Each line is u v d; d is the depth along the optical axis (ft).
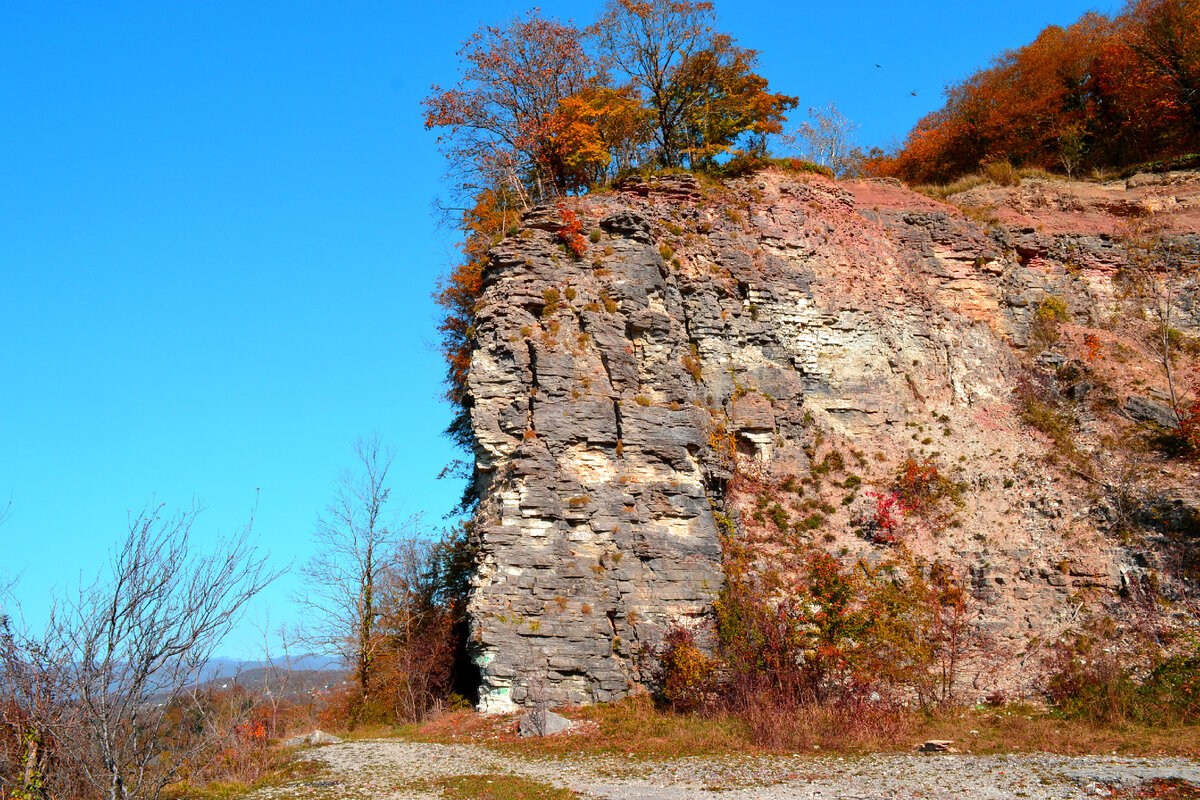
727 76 144.97
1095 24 179.63
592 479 88.43
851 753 66.03
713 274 109.29
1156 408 105.91
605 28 142.41
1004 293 125.49
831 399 109.50
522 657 81.15
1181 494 94.12
